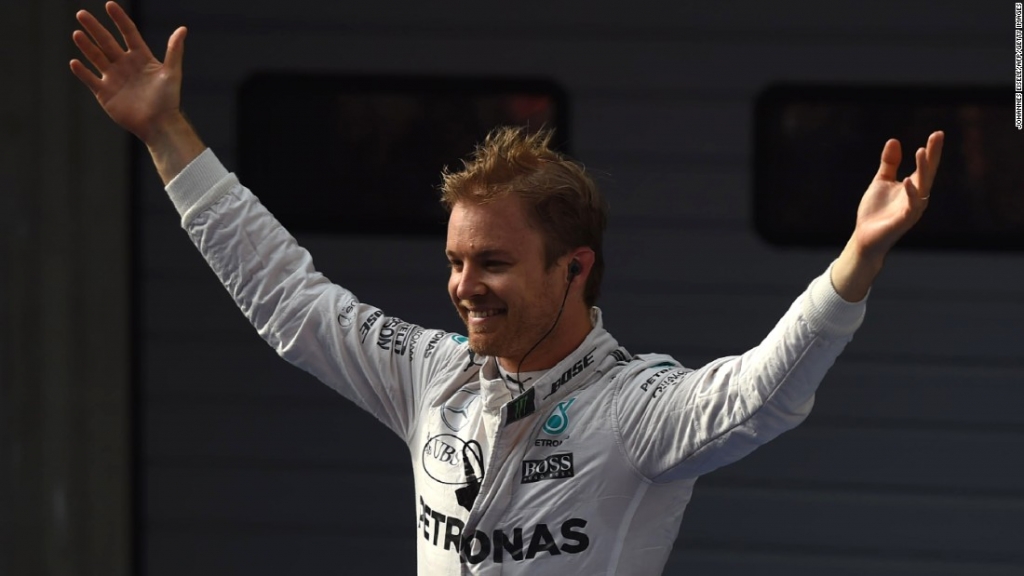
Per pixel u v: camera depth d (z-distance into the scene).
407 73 15.30
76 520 15.86
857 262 5.74
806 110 15.05
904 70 14.91
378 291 15.59
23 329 15.62
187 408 15.99
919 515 15.44
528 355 6.80
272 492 15.98
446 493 6.93
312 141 15.47
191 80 15.44
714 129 15.12
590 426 6.61
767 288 15.27
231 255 8.02
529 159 6.66
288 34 15.35
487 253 6.51
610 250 15.36
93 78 8.03
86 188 15.59
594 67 15.12
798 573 15.53
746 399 6.07
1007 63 14.82
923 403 15.38
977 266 15.17
